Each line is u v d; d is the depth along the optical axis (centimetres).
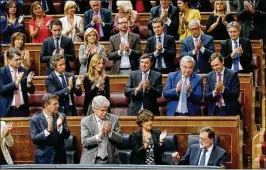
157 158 2036
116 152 2019
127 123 2153
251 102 2352
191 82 2228
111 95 2345
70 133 2152
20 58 2322
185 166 1755
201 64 2461
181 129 2133
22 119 2166
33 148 2166
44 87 2441
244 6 2745
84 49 2444
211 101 2239
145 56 2264
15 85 2283
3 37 2795
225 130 2119
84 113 2223
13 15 2803
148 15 2873
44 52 2527
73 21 2720
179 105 2222
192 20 2484
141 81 2241
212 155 1991
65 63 2511
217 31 2672
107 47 2634
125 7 2734
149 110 2234
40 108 2377
